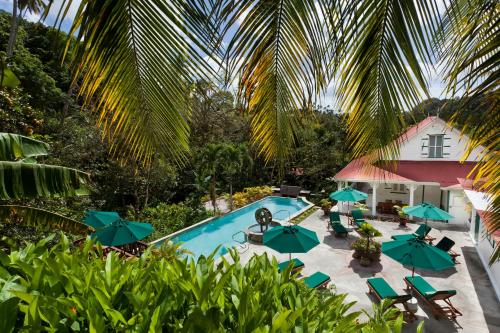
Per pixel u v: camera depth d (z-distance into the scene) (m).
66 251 4.02
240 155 23.34
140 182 19.14
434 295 8.64
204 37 1.71
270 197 29.31
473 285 10.87
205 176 23.28
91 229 6.83
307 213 21.72
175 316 2.76
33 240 8.49
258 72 2.21
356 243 13.10
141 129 2.42
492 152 3.28
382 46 2.11
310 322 2.66
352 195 17.98
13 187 4.64
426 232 14.87
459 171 20.36
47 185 5.01
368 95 2.43
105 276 3.26
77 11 1.65
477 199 13.73
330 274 11.77
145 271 3.39
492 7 2.34
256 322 2.50
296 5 1.85
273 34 1.97
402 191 23.11
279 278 3.53
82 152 15.42
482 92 2.58
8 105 9.27
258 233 16.20
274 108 2.62
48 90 19.88
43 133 14.67
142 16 1.77
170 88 2.07
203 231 19.31
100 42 1.79
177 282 3.02
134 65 1.97
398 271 11.97
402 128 2.53
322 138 27.94
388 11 1.94
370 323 3.47
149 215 19.02
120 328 2.44
